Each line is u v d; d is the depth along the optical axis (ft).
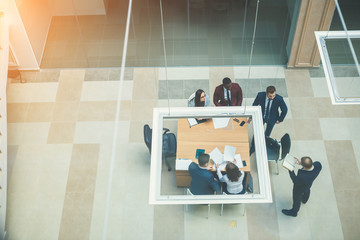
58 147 20.20
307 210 17.49
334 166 18.94
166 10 21.09
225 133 17.39
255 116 12.16
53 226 17.49
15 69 23.39
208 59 23.26
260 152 11.37
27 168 19.43
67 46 22.84
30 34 21.84
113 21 21.63
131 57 23.34
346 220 17.17
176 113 12.16
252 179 17.06
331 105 21.38
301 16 19.81
